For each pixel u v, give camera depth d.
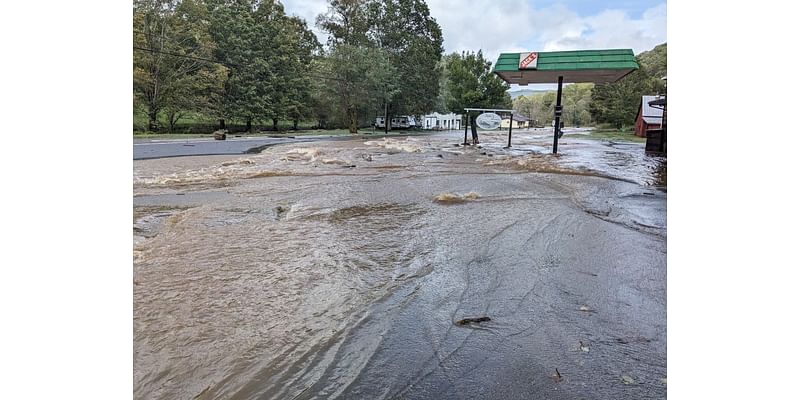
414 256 4.27
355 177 10.33
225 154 15.82
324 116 43.84
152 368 2.26
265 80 36.03
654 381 2.16
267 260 4.09
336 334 2.66
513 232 5.23
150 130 29.30
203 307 3.02
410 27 48.69
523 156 16.03
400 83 45.28
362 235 5.05
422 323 2.82
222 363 2.32
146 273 3.71
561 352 2.45
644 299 3.24
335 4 43.75
